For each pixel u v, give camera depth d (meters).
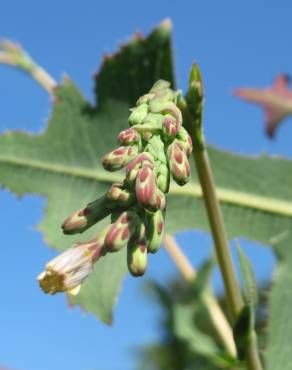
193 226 0.29
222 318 0.35
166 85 0.19
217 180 0.30
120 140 0.17
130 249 0.16
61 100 0.30
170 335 0.37
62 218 0.29
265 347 0.27
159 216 0.16
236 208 0.29
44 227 0.29
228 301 0.22
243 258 0.21
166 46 0.28
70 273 0.16
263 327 0.29
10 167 0.29
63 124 0.30
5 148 0.29
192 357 0.36
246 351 0.21
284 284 0.28
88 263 0.16
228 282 0.22
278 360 0.27
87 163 0.29
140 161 0.16
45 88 0.35
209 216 0.22
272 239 0.29
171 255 0.34
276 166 0.29
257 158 0.30
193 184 0.29
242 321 0.21
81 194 0.29
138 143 0.17
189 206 0.29
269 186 0.29
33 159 0.30
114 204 0.16
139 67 0.29
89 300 0.27
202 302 0.35
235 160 0.30
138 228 0.16
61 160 0.30
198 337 0.36
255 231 0.29
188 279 0.35
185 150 0.17
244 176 0.29
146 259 0.16
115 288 0.27
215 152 0.30
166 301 0.38
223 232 0.22
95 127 0.30
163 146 0.17
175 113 0.17
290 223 0.29
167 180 0.16
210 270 0.35
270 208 0.29
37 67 0.36
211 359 0.34
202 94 0.21
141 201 0.15
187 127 0.21
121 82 0.29
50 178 0.30
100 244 0.16
